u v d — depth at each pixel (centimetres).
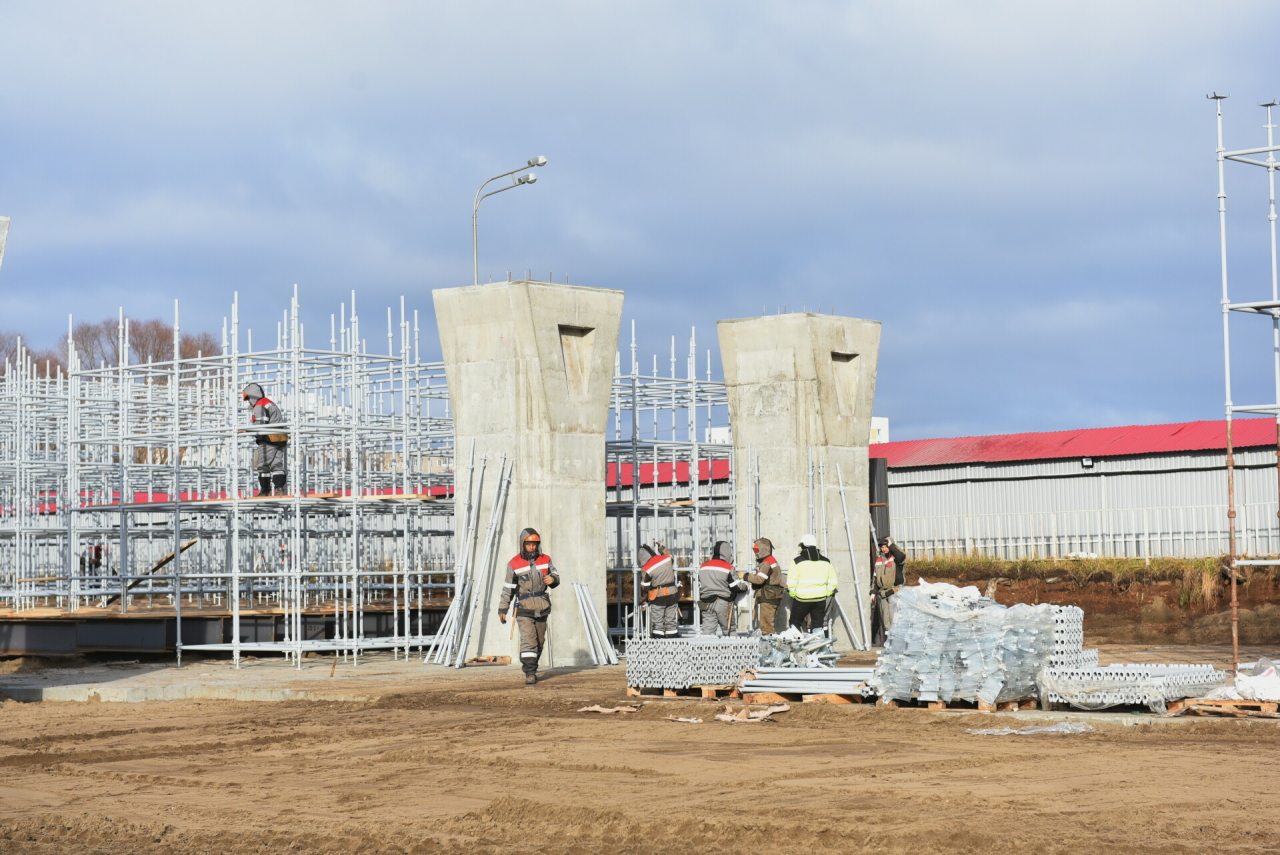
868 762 1197
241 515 2623
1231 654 2286
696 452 2611
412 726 1513
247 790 1145
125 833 983
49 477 3164
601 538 2327
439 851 910
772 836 919
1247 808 981
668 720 1513
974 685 1480
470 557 2295
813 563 2202
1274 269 1530
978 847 877
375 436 2592
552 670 2167
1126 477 4069
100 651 2428
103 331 7262
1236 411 1549
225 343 2470
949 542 4481
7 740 1469
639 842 919
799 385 2606
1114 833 907
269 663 2320
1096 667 1552
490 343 2303
